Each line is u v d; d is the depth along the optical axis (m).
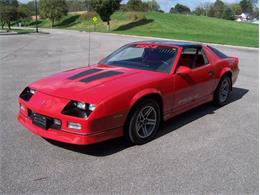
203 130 5.11
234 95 7.58
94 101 3.82
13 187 3.33
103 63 5.41
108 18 51.41
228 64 6.49
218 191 3.34
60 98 3.99
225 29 51.03
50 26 82.12
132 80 4.41
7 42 26.02
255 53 18.45
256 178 3.63
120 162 3.92
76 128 3.82
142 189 3.34
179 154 4.19
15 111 5.93
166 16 62.97
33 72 10.57
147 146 4.42
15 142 4.46
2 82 8.73
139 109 4.28
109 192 3.27
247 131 5.12
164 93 4.66
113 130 4.04
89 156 4.06
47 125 4.02
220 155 4.20
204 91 5.77
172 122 5.45
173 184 3.45
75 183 3.43
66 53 17.06
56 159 3.96
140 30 50.44
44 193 3.23
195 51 5.54
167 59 5.06
